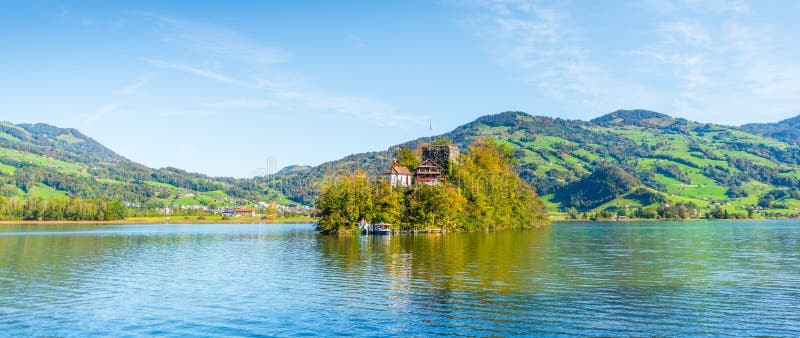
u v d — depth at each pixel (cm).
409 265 6303
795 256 7512
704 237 12756
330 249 8731
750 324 3359
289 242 10700
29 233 15738
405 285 4828
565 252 8031
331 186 14362
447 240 10950
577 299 4131
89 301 4216
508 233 14200
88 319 3631
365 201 13525
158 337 3200
